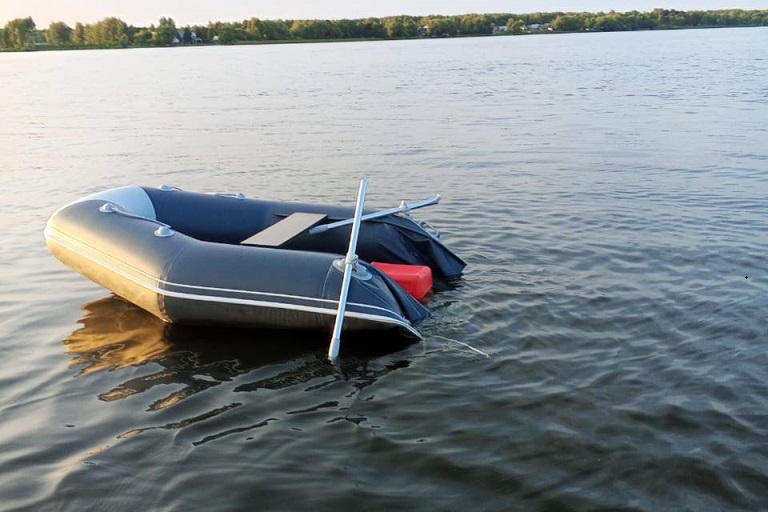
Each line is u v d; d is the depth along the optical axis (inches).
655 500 125.0
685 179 388.2
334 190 377.7
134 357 183.8
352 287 190.1
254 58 1980.8
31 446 143.9
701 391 161.2
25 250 276.7
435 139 554.9
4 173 438.3
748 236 276.8
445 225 305.6
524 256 260.8
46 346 191.0
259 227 243.0
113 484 131.3
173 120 700.0
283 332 195.9
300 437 145.9
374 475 133.0
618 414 152.3
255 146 530.9
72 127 658.2
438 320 204.1
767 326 193.9
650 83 1017.5
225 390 166.4
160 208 242.4
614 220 306.5
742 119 622.2
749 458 136.2
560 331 194.7
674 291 220.8
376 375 172.6
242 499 126.6
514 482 130.3
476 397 160.9
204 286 192.1
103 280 209.6
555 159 460.1
